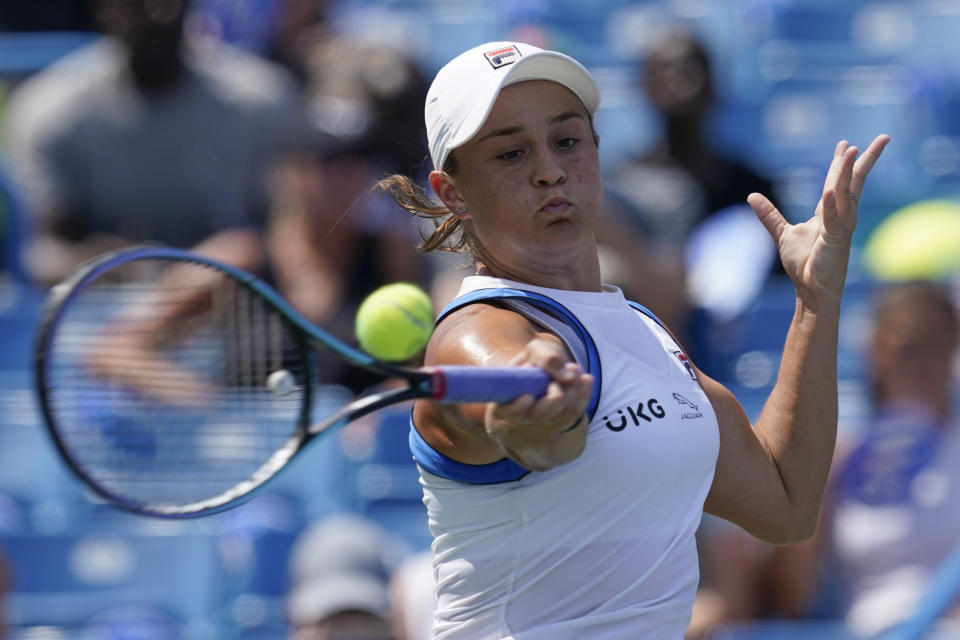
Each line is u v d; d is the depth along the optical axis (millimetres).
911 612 17188
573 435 6973
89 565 19359
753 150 31125
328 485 21516
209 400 12102
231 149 23547
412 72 22766
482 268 8781
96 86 23312
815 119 31344
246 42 29156
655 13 34031
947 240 23516
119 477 11492
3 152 26969
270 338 10547
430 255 23016
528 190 8266
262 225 23688
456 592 8445
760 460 9102
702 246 23500
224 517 20719
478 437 7578
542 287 8375
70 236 23172
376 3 34969
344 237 22297
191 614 19406
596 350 8109
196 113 23375
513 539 8133
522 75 8258
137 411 12305
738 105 31438
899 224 24281
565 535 8062
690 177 23656
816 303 9250
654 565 8219
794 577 17516
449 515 8383
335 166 22297
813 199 28500
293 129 23125
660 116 23750
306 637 16656
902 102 31016
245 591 19656
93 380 13898
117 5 22984
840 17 33625
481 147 8320
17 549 19281
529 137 8266
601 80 31734
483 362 7613
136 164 23156
